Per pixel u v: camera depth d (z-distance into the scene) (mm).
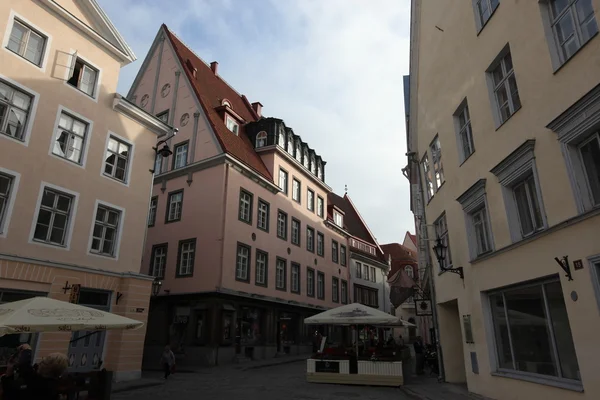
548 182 7848
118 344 15086
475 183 10617
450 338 14602
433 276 15789
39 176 13422
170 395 12516
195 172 26062
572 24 7586
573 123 7145
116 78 17016
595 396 6512
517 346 9156
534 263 8273
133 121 17438
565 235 7309
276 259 28688
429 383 14305
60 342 13211
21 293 12469
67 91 14828
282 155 31094
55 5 14617
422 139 16828
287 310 29469
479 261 10773
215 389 13867
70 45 15250
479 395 10734
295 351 29359
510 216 9383
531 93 8477
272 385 14961
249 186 26906
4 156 12562
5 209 12445
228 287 23219
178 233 25375
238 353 23672
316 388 14281
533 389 8297
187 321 23297
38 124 13680
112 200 15883
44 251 13195
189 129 27406
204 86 31016
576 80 7199
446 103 13430
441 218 14812
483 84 10664
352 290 40812
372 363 15164
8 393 4625
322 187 37844
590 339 6656
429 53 15203
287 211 31125
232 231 24406
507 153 9438
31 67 13781
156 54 32031
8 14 13336
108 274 15125
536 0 8359
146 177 17641
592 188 6992
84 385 8539
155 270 25641
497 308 10102
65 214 14227
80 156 15031
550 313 7973
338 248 39844
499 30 9844
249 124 32250
